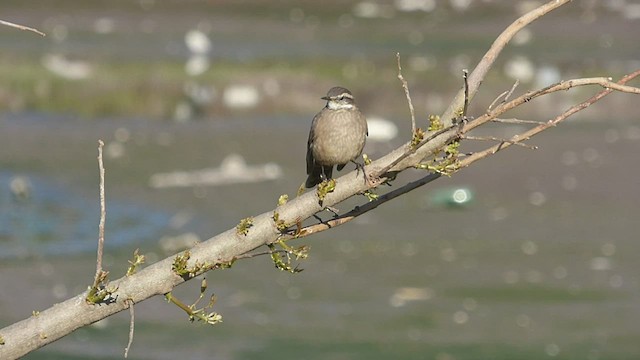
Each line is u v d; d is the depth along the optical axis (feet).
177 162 90.94
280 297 59.26
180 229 73.10
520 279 62.64
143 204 78.59
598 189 83.82
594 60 144.46
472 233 71.51
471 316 57.11
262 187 83.76
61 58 130.82
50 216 74.28
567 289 61.05
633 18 180.24
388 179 20.42
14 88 114.11
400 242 69.21
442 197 77.30
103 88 116.16
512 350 52.75
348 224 72.49
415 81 123.54
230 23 178.81
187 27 173.88
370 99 120.78
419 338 54.13
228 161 88.99
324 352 52.31
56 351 51.60
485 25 180.45
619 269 64.59
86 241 69.67
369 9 187.83
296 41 165.17
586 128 108.88
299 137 102.89
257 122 110.83
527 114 118.62
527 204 79.05
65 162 90.27
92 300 19.84
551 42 163.53
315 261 65.16
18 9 177.27
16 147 94.58
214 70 123.54
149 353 51.83
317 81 121.80
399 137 103.14
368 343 53.31
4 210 74.84
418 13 184.24
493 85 123.75
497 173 87.30
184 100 115.85
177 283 20.06
